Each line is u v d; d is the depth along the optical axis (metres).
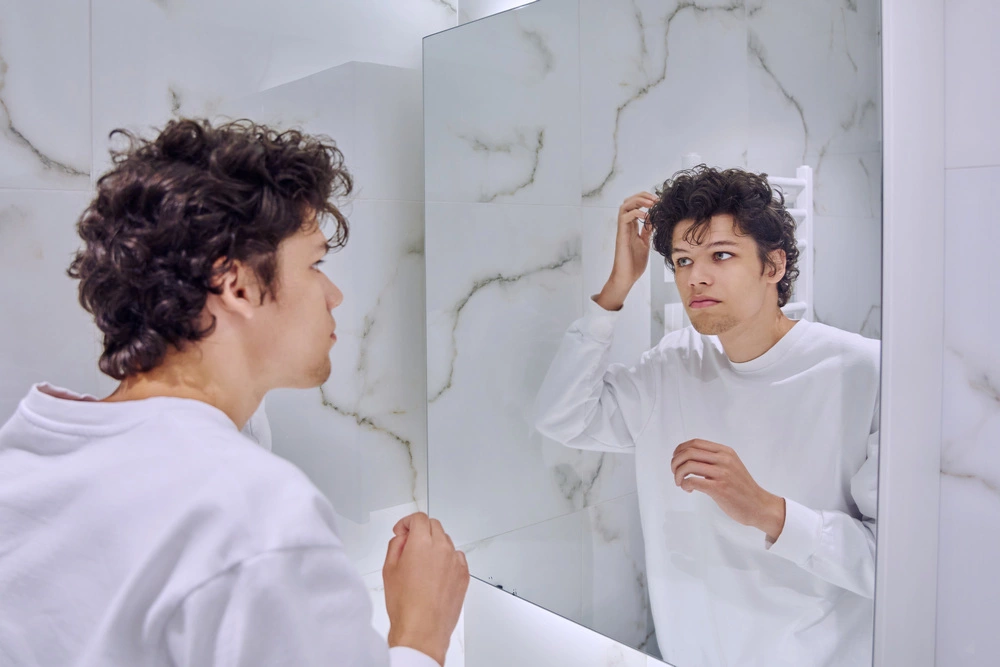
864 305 0.75
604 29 0.94
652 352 0.92
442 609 0.67
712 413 0.87
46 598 0.52
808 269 0.78
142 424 0.54
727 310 0.84
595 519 1.01
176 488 0.50
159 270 0.56
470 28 1.12
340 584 0.51
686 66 0.86
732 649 0.87
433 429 1.24
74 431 0.55
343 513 1.19
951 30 0.78
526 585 1.11
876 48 0.73
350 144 1.17
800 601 0.81
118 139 0.94
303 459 1.13
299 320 0.67
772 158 0.80
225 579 0.47
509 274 1.09
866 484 0.76
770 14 0.79
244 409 0.64
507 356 1.11
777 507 0.82
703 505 0.88
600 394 0.99
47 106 0.88
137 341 0.57
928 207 0.77
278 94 1.08
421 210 1.27
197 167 0.59
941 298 0.80
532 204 1.05
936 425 0.81
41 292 0.89
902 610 0.78
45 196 0.89
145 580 0.48
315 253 0.69
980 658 0.81
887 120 0.72
